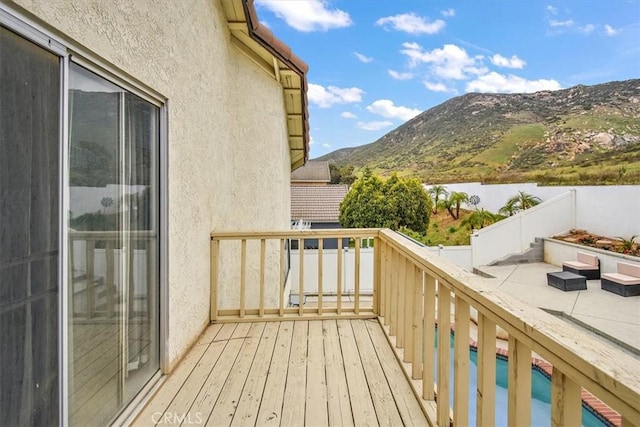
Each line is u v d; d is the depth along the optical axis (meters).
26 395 1.29
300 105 5.62
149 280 2.31
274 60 4.34
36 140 1.33
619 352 0.88
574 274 8.62
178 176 2.63
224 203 3.86
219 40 3.65
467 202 17.11
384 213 14.49
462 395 1.72
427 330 2.21
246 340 3.15
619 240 10.09
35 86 1.31
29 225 1.30
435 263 1.98
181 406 2.20
